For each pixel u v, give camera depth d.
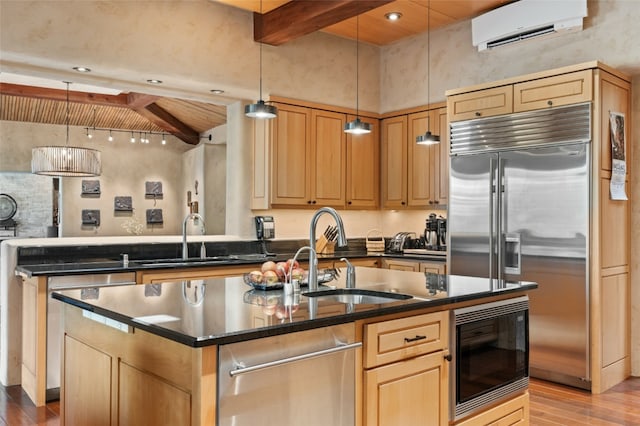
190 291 2.53
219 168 9.09
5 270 3.99
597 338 3.83
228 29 4.66
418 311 2.21
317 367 1.83
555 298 4.04
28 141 9.34
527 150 4.21
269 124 4.99
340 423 1.91
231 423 1.58
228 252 4.97
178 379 1.64
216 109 7.66
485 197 4.47
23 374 3.87
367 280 2.94
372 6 4.04
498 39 4.82
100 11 3.93
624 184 4.13
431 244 5.44
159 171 10.48
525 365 2.78
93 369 2.20
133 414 1.89
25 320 3.85
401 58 5.82
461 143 4.67
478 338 2.49
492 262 4.40
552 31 4.44
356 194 5.71
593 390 3.83
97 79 4.23
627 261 4.25
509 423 2.66
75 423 2.36
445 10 4.95
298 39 5.21
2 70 3.85
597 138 3.84
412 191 5.64
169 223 10.55
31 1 3.64
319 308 2.02
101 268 3.74
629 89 4.27
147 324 1.72
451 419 2.36
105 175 9.93
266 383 1.68
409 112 5.70
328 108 5.46
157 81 4.36
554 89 4.06
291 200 5.12
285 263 2.67
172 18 4.30
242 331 1.61
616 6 4.17
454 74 5.32
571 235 3.95
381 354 2.05
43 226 10.02
